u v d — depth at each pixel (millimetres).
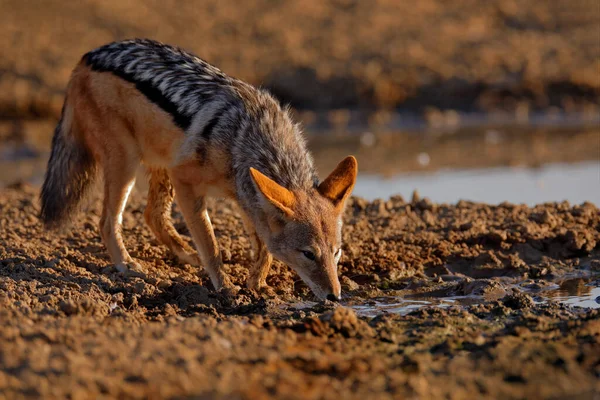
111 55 13008
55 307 10664
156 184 13586
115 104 12844
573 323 9789
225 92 12562
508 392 7824
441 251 14094
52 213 13766
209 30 40125
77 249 14117
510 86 34562
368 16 42500
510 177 23469
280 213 11594
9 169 27047
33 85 32938
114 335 8984
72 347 8492
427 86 34750
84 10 40906
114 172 13016
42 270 12445
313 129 32688
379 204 16469
